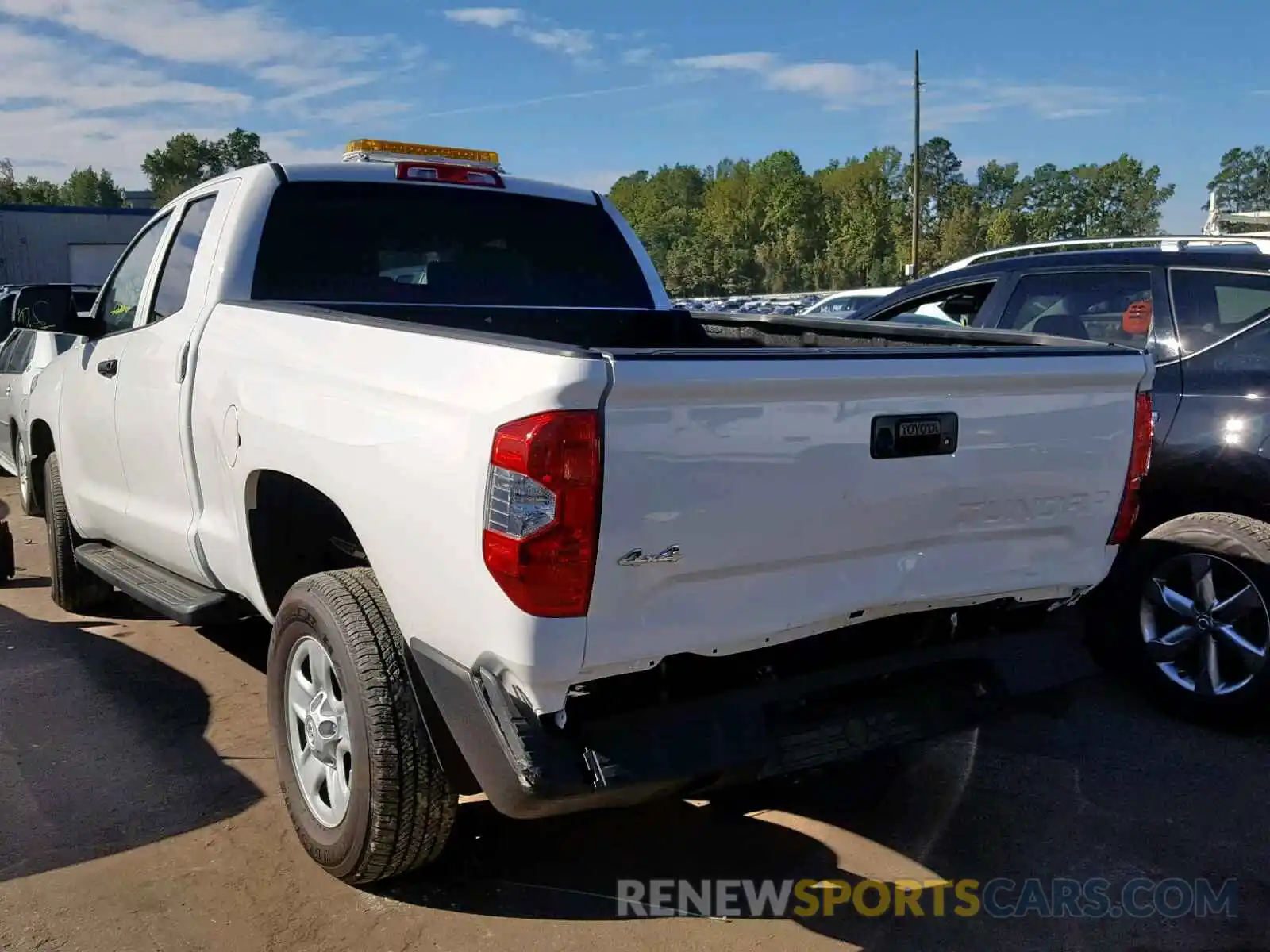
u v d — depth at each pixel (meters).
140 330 4.51
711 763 2.66
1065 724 4.33
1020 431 3.01
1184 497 4.38
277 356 3.48
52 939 2.94
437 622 2.74
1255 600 4.05
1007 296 5.25
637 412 2.46
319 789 3.30
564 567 2.44
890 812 3.68
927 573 2.96
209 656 5.13
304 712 3.32
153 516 4.46
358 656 2.94
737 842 3.49
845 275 107.31
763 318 4.62
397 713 2.91
